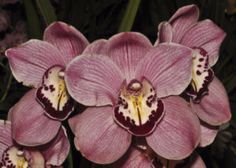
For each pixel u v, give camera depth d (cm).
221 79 96
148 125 54
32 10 71
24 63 57
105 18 103
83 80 53
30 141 57
